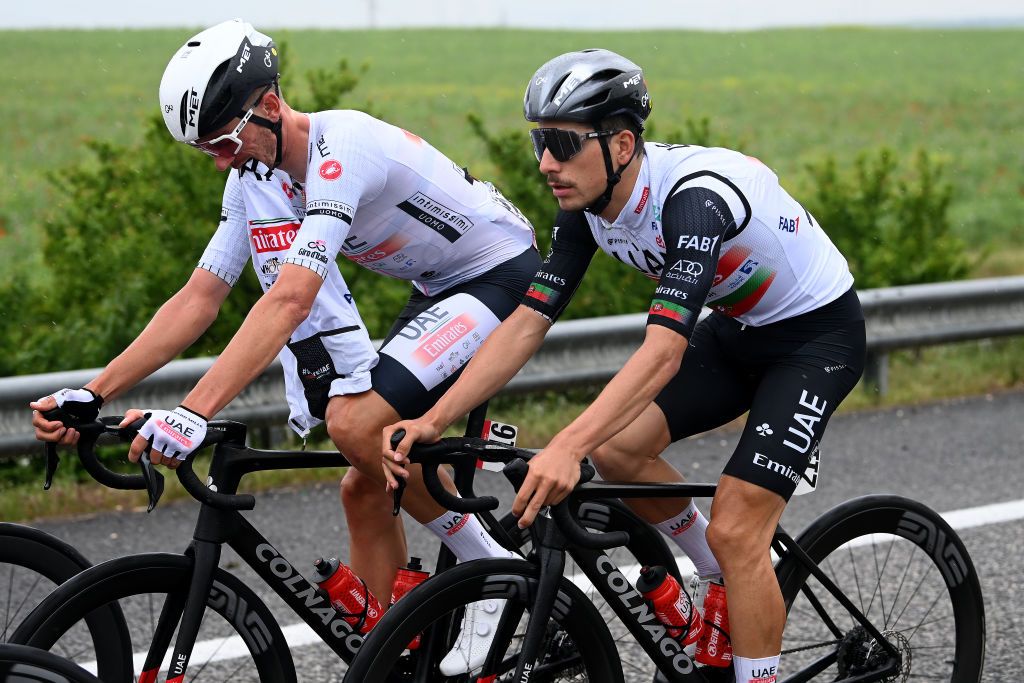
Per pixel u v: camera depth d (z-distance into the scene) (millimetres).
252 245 7066
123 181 15109
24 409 11875
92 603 6008
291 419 7301
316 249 6254
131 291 14078
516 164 16266
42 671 5562
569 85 6105
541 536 6398
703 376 7332
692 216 6262
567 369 14539
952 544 7805
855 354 6992
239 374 5930
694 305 6109
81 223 14820
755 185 6586
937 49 116312
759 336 7051
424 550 11203
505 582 6320
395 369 6871
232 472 6328
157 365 6969
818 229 7137
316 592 6711
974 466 13383
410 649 6676
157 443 5688
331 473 13383
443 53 109750
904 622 9438
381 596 7512
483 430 6766
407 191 7035
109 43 110500
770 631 6711
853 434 14727
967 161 47031
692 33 143500
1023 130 57969
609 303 16172
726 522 6637
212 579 6188
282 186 6988
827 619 7645
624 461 7270
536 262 7676
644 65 100312
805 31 146125
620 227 6578
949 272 18344
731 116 64062
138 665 8320
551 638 7172
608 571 6727
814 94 76438
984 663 8773
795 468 6691
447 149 46969
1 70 84312
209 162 14648
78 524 11891
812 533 7430
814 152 49938
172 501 12586
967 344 18516
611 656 6652
